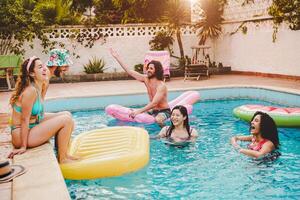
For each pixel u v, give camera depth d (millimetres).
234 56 15969
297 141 6371
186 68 13656
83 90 11633
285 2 12555
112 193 4309
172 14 15578
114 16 19578
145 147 5191
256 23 14477
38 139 4535
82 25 15031
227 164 5188
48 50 14727
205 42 17047
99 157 4691
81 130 7426
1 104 9266
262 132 5410
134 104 10461
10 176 3627
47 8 15406
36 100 4559
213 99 10969
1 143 5258
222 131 7113
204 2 16047
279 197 4125
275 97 10125
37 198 3121
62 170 4371
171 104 8469
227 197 4160
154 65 7520
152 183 4602
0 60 12328
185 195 4242
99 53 15453
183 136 6191
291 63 12945
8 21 13984
